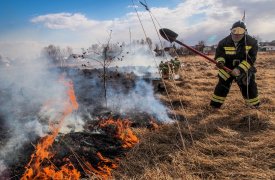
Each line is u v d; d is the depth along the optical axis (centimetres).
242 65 552
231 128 493
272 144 400
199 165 356
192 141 420
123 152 399
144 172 343
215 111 594
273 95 737
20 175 326
